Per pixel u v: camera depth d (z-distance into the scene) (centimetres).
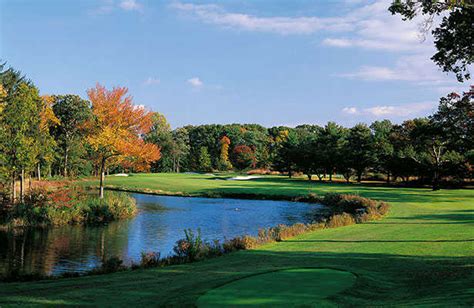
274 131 14312
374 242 1931
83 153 7888
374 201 3747
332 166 7244
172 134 12331
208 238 2583
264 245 2050
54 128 7712
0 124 3059
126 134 3894
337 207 4078
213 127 13338
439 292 970
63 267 1867
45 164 6425
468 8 1545
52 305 1016
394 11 1658
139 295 1091
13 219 2911
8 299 1091
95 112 3800
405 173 6344
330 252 1719
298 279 1087
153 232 2778
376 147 6838
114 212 3409
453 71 1794
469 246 1703
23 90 3172
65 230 2811
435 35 1741
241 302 881
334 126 7712
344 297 918
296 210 3953
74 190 3931
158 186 6212
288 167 8569
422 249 1688
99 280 1384
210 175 9062
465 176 5947
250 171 10612
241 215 3625
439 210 3259
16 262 1958
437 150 6084
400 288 1059
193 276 1350
